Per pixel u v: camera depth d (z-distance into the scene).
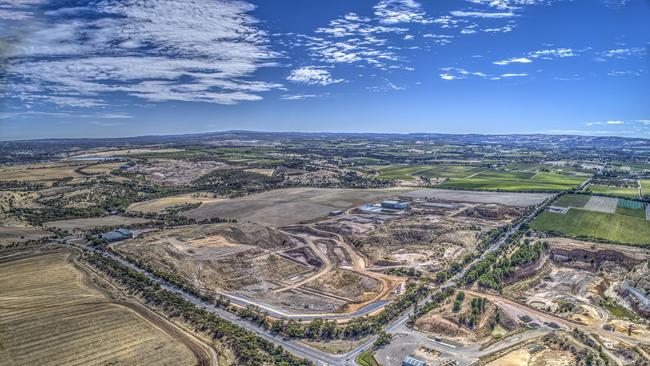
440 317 132.12
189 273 168.38
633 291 156.62
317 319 131.38
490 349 116.06
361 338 121.44
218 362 106.44
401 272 174.00
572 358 111.31
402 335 123.31
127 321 126.44
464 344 118.62
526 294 160.62
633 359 111.50
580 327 130.25
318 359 110.25
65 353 109.50
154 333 119.88
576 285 168.75
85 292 146.88
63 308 134.12
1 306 135.38
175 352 110.38
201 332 121.25
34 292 146.88
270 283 166.62
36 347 112.19
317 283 165.88
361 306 143.25
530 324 131.38
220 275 170.12
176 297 142.62
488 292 154.50
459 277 168.62
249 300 149.12
